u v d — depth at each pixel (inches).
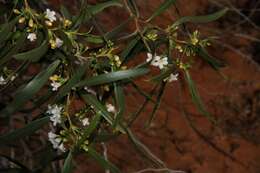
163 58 31.3
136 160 88.1
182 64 32.2
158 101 34.0
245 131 97.5
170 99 97.0
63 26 30.0
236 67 105.7
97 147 85.7
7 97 47.9
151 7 85.8
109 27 95.5
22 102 30.0
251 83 103.9
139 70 29.0
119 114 29.5
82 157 83.9
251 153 95.7
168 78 32.5
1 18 41.7
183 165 92.3
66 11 31.8
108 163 30.6
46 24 29.4
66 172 30.4
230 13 111.2
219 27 107.7
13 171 36.9
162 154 92.2
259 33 110.3
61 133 30.2
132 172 86.0
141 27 36.4
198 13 109.1
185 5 109.4
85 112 31.2
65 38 28.9
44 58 31.6
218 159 94.1
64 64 30.3
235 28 109.7
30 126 31.2
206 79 103.2
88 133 29.4
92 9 32.9
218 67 33.4
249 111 100.0
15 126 63.6
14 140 31.4
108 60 30.3
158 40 32.4
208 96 100.7
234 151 95.3
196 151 94.0
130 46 32.1
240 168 94.3
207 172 92.7
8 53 29.7
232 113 99.3
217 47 107.4
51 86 31.0
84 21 31.4
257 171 94.0
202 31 103.4
